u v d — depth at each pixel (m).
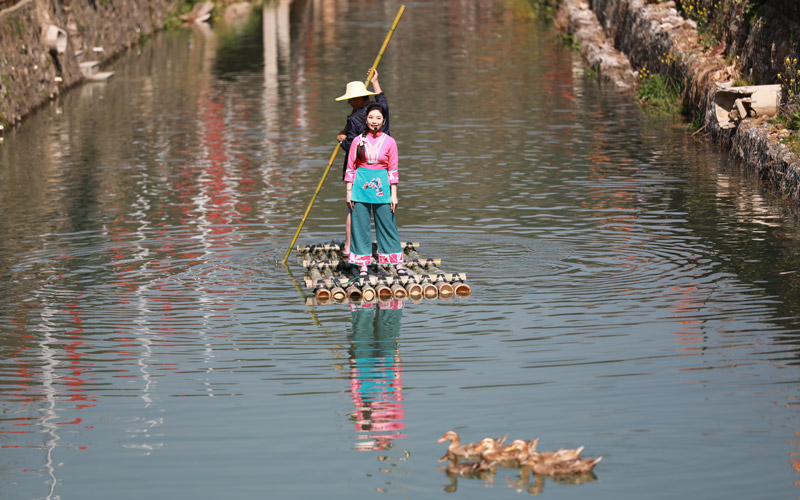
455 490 10.11
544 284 16.94
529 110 35.44
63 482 10.50
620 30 46.28
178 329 15.10
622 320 14.98
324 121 34.31
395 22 18.02
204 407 12.29
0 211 23.09
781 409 11.73
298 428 11.63
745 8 30.95
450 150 28.98
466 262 18.39
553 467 10.34
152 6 66.69
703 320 14.82
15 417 12.08
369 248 17.50
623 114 34.34
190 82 44.31
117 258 19.03
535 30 60.09
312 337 14.72
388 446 11.13
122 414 12.13
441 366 13.43
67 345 14.46
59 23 45.72
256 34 62.00
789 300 15.57
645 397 12.18
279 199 23.70
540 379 12.84
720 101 29.33
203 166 27.75
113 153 29.98
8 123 35.31
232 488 10.28
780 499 9.74
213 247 19.69
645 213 21.55
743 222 20.52
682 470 10.37
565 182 24.73
